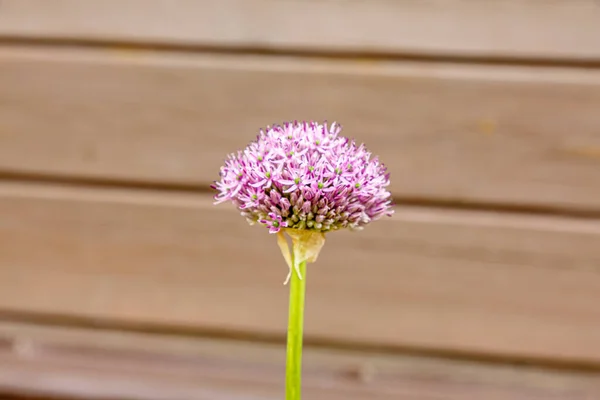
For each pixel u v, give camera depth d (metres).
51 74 1.39
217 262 1.39
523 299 1.37
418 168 1.37
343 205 0.91
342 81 1.37
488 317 1.38
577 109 1.36
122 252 1.40
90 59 1.39
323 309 1.39
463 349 1.39
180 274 1.40
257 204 0.93
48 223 1.41
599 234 1.36
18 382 1.41
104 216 1.40
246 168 0.94
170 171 1.39
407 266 1.38
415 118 1.37
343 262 1.39
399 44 1.37
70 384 1.41
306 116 1.37
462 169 1.37
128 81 1.38
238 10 1.38
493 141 1.36
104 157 1.39
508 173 1.37
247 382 1.40
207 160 1.38
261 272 1.39
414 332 1.39
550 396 1.38
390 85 1.37
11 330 1.42
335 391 1.40
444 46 1.37
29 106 1.39
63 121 1.39
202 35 1.38
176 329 1.41
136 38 1.38
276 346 1.40
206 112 1.38
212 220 1.39
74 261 1.41
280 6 1.37
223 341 1.41
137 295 1.40
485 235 1.37
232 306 1.40
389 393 1.39
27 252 1.41
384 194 0.96
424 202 1.38
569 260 1.37
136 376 1.41
